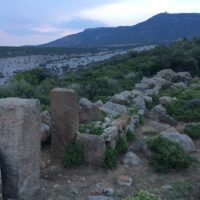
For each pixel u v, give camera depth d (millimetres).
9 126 6891
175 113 16078
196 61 38219
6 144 6918
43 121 10562
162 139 10570
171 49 44531
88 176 9055
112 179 9008
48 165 9383
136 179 9078
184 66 37031
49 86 27016
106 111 13609
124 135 11055
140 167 9750
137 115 14297
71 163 9336
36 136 7301
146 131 13250
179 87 24891
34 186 7332
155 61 39031
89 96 23906
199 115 15602
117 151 10148
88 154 9477
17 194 6961
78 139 9516
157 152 10125
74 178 8922
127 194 8320
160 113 15344
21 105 6914
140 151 10508
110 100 17500
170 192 8477
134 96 18719
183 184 8875
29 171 7164
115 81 27750
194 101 16984
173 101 17750
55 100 9422
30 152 7152
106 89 24969
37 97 20562
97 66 48094
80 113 12141
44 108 13430
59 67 76312
